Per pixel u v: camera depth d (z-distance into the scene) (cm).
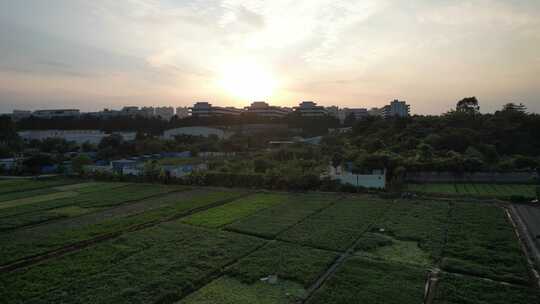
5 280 1603
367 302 1354
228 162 5681
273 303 1382
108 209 3170
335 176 4197
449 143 5762
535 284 1529
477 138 5950
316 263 1770
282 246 2039
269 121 14150
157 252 1947
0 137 8450
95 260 1844
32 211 3077
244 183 4375
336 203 3253
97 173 5219
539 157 5050
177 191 4125
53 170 6072
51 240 2227
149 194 3872
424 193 3684
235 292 1484
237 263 1778
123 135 11200
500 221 2503
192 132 11681
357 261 1784
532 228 2416
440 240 2088
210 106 16725
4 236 2344
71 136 10900
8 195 3931
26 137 10994
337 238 2173
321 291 1452
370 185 3950
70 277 1628
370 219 2628
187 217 2798
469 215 2680
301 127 12900
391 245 2066
